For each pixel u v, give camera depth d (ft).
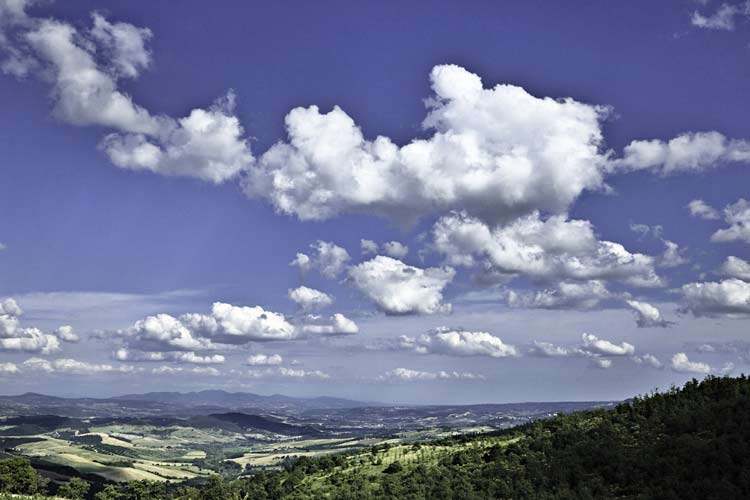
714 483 292.40
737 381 414.00
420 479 408.87
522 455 398.42
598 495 318.45
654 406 411.54
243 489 568.00
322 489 459.32
